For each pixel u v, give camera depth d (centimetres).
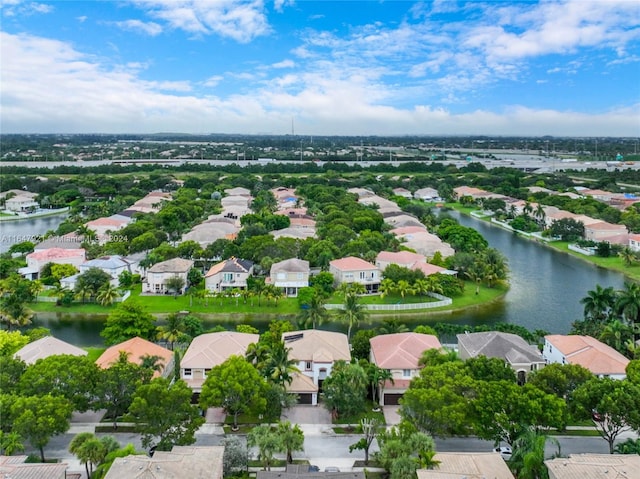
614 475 5372
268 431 6450
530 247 19925
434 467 5753
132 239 17775
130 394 7156
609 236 19275
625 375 8019
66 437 7156
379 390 8169
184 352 9619
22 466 5647
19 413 6372
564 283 15288
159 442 6662
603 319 10900
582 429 7500
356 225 19250
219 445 6625
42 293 13488
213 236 18088
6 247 18125
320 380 8494
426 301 13262
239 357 7688
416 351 8600
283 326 9894
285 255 15338
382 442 6488
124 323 9956
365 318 11069
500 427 6456
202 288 13762
